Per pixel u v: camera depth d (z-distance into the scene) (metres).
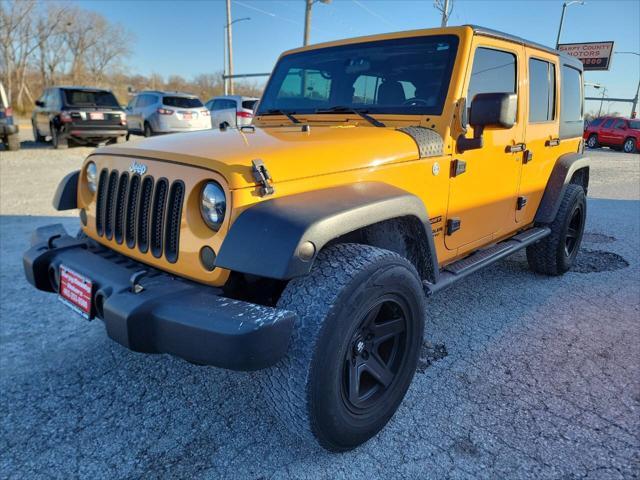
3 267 4.46
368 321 2.14
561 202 4.22
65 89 13.70
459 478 2.07
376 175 2.38
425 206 2.62
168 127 15.45
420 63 2.95
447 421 2.44
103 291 2.05
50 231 2.80
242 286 2.13
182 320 1.80
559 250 4.31
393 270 2.13
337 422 2.04
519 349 3.16
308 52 3.57
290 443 2.29
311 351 1.88
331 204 1.99
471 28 2.87
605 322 3.57
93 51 50.88
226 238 1.86
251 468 2.14
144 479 2.07
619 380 2.79
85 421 2.43
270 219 1.84
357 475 2.10
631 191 10.30
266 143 2.27
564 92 4.23
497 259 3.39
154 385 2.74
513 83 3.38
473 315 3.69
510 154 3.42
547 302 3.94
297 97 3.50
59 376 2.81
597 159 18.84
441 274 2.93
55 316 3.54
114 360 2.98
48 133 14.76
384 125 2.91
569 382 2.77
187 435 2.34
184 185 2.05
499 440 2.30
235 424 2.42
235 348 1.71
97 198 2.56
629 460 2.16
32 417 2.45
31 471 2.11
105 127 13.84
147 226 2.24
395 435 2.34
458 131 2.83
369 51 3.20
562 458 2.18
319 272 2.00
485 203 3.25
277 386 1.95
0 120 12.90
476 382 2.77
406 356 2.37
